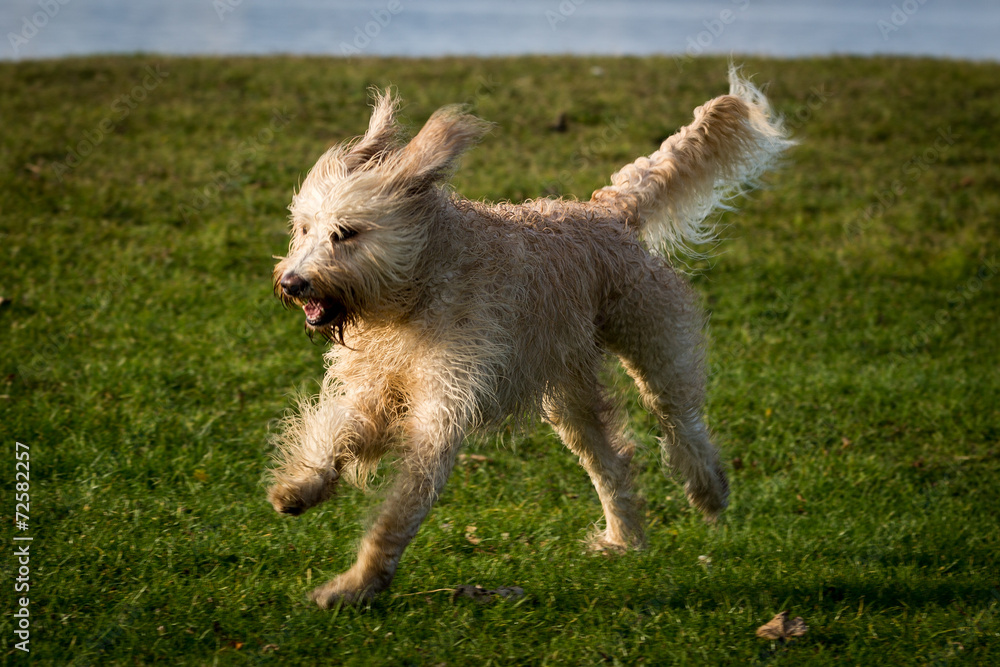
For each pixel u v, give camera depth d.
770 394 9.62
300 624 5.34
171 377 9.01
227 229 13.12
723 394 9.62
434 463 5.40
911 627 5.76
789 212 15.40
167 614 5.49
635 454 7.93
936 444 8.98
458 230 5.61
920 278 13.17
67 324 9.98
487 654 5.23
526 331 5.79
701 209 7.73
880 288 12.75
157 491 7.20
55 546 6.20
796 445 8.85
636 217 7.09
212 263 12.01
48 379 8.85
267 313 10.77
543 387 6.07
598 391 6.91
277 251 12.58
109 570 6.00
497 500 7.54
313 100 19.47
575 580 6.16
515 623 5.54
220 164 15.59
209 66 22.08
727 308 11.95
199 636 5.25
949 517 7.49
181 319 10.34
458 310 5.50
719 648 5.41
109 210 13.47
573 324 6.16
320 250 5.28
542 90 20.83
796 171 17.19
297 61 23.42
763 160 7.91
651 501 7.92
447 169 5.49
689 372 6.97
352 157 5.62
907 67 24.77
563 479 8.05
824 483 8.07
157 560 6.15
